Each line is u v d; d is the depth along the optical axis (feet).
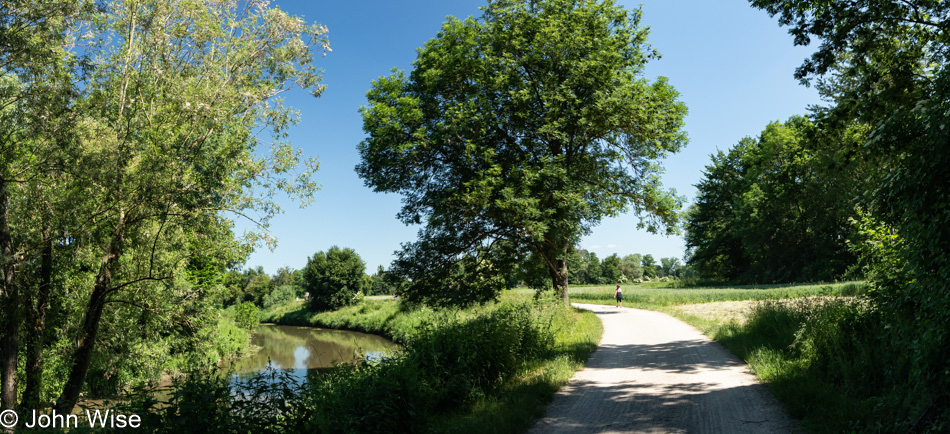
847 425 21.93
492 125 74.64
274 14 53.31
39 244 47.57
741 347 43.55
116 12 49.08
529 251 77.51
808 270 184.96
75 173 43.09
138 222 48.14
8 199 44.86
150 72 49.55
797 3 41.09
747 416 24.99
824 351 31.01
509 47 76.13
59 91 42.34
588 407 28.48
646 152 82.79
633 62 81.35
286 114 50.96
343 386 25.26
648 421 25.13
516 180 68.03
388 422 23.88
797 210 192.75
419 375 29.71
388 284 84.33
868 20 40.34
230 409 20.06
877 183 27.48
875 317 30.81
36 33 41.16
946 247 21.52
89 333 49.65
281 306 279.69
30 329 49.55
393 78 82.99
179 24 50.39
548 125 69.67
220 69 50.96
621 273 475.31
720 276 256.52
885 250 30.48
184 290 60.23
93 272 55.06
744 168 236.02
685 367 39.32
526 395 30.17
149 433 17.37
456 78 77.00
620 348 52.29
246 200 49.52
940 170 21.77
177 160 45.93
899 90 41.63
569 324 68.33
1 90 40.96
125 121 46.96
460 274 80.18
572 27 74.59
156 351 63.41
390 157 78.54
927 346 21.44
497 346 36.73
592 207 79.97
